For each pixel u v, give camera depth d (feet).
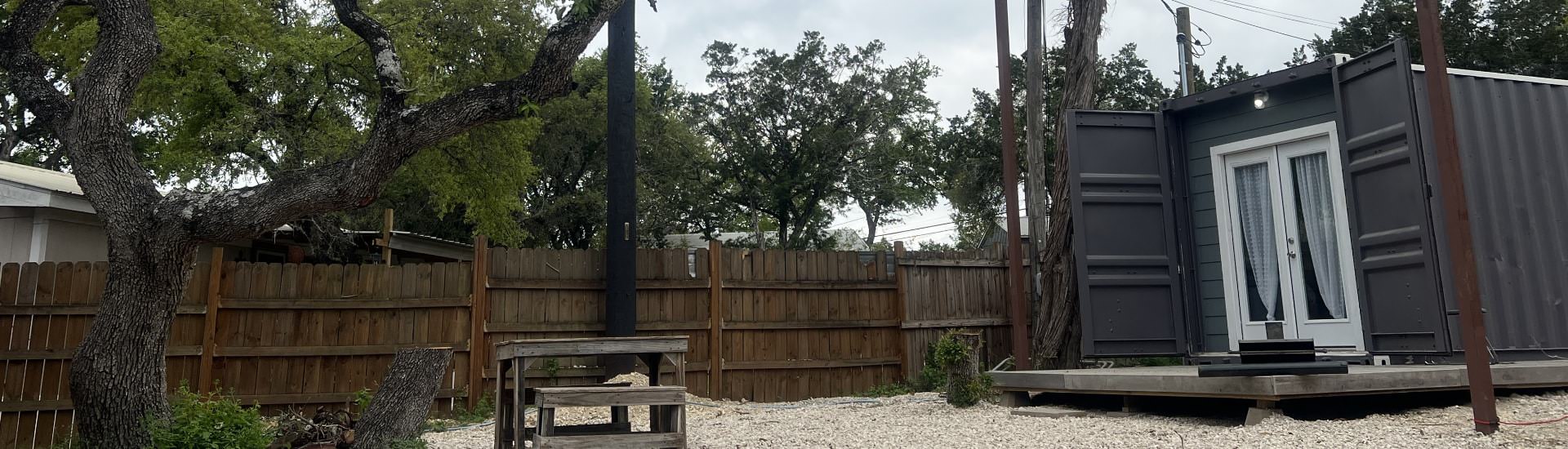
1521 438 15.30
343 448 19.20
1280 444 16.17
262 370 30.50
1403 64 21.06
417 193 79.20
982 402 25.54
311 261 56.13
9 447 28.17
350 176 18.81
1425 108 22.34
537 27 62.85
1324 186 25.18
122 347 18.33
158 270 18.47
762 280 35.94
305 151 55.62
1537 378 19.84
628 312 33.09
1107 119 27.89
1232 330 26.71
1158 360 35.86
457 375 31.94
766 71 113.09
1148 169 27.99
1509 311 22.34
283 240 53.31
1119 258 27.07
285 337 30.89
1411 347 21.06
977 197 88.84
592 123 89.56
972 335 26.40
